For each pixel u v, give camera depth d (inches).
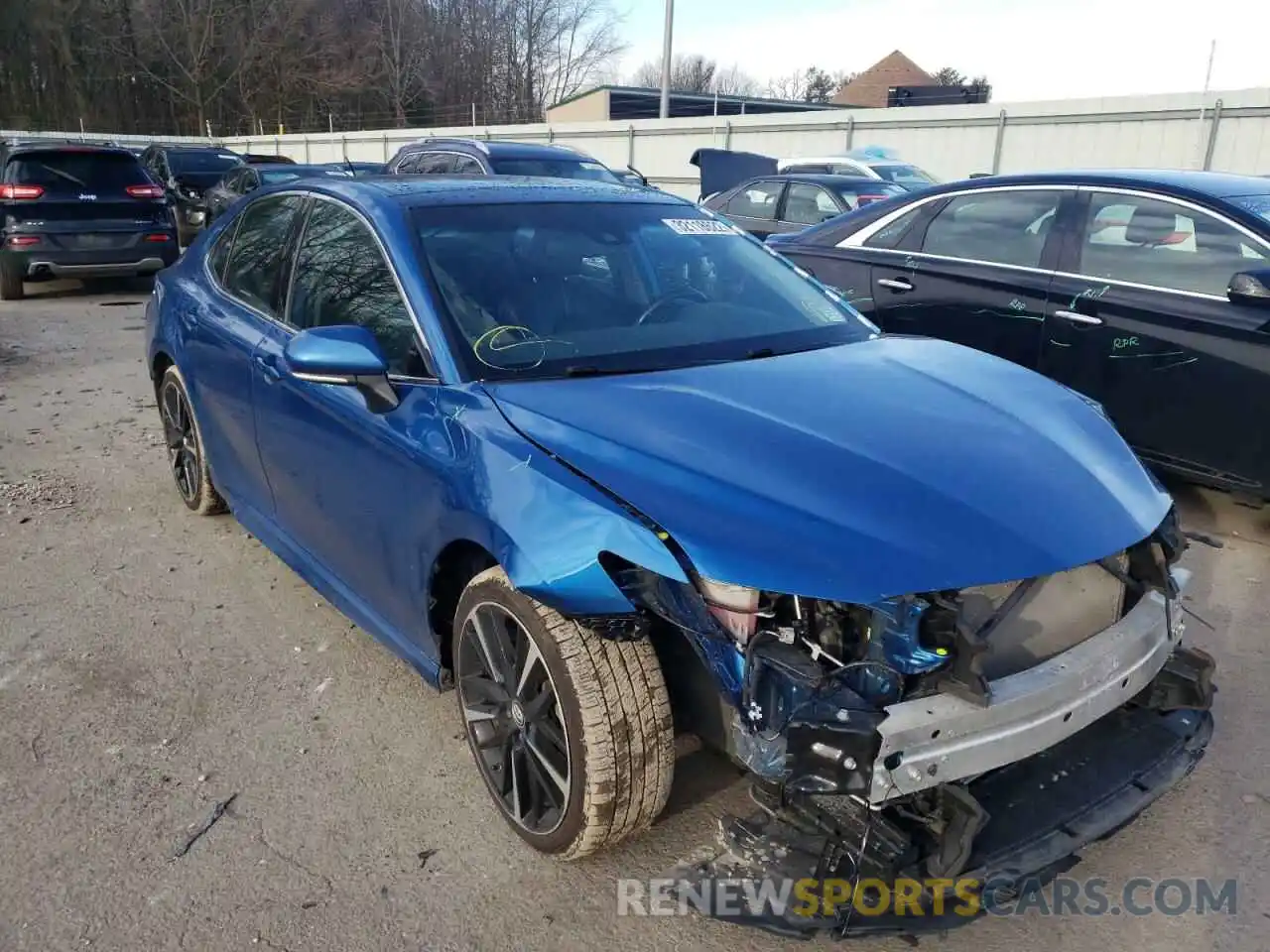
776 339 128.0
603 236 136.3
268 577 172.2
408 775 118.8
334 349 108.5
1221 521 195.3
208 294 170.9
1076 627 91.8
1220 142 663.1
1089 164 727.1
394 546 116.6
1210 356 177.6
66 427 262.8
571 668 92.2
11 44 2284.7
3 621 155.9
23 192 449.1
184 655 146.2
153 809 112.5
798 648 84.0
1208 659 101.1
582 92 1985.7
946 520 86.6
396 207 129.3
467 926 95.7
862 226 240.8
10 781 117.3
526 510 94.1
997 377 119.1
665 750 94.6
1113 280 193.6
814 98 2960.1
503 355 113.5
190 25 2317.9
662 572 84.7
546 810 103.0
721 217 157.8
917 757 79.2
